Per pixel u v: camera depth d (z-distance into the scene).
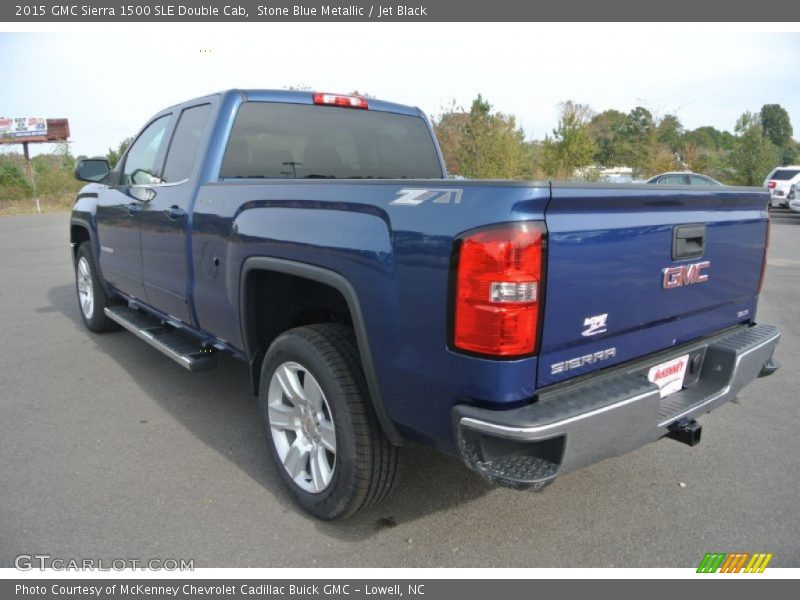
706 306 2.82
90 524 2.76
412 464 3.35
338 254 2.45
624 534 2.74
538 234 1.98
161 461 3.37
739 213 2.95
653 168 31.78
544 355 2.10
